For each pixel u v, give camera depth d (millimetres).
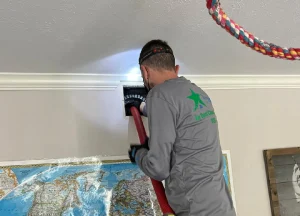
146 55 1384
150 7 1351
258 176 2283
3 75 1865
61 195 1854
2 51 1615
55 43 1579
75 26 1440
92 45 1634
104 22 1431
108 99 2053
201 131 1279
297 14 1498
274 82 2424
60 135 1937
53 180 1866
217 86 2303
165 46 1405
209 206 1203
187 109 1279
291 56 1069
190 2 1340
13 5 1249
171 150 1265
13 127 1879
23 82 1908
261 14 1478
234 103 2334
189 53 1854
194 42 1713
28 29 1429
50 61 1776
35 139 1896
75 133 1961
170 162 1293
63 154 1917
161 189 1372
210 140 1296
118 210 1916
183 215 1252
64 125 1954
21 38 1503
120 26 1478
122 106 2064
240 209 2193
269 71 2299
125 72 2033
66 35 1512
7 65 1782
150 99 1293
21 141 1874
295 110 2473
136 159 1388
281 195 2289
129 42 1637
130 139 2039
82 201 1875
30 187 1822
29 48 1606
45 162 1879
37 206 1803
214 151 1296
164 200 1339
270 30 1630
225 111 2303
